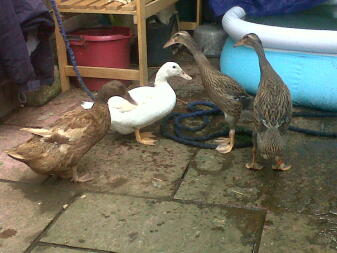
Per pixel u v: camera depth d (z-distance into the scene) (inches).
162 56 103.8
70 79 93.6
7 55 67.6
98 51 89.0
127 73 87.8
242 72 85.0
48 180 62.5
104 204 57.2
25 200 58.4
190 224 53.3
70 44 88.5
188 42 69.4
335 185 59.7
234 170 63.6
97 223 53.9
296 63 79.4
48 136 56.9
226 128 74.6
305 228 52.2
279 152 57.5
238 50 86.9
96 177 62.8
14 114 82.0
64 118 59.1
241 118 78.9
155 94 68.6
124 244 50.6
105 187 60.6
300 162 65.0
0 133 75.1
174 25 109.8
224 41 108.1
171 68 69.5
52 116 81.1
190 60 107.3
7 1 65.1
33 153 56.8
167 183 61.1
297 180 61.0
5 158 67.7
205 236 51.4
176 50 111.4
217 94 66.0
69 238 51.8
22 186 61.3
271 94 58.6
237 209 55.7
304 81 78.7
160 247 49.9
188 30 117.3
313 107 80.5
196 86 92.3
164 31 102.0
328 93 77.4
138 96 68.1
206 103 83.1
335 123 76.1
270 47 82.6
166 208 56.2
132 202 57.4
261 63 62.4
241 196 58.1
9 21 65.7
